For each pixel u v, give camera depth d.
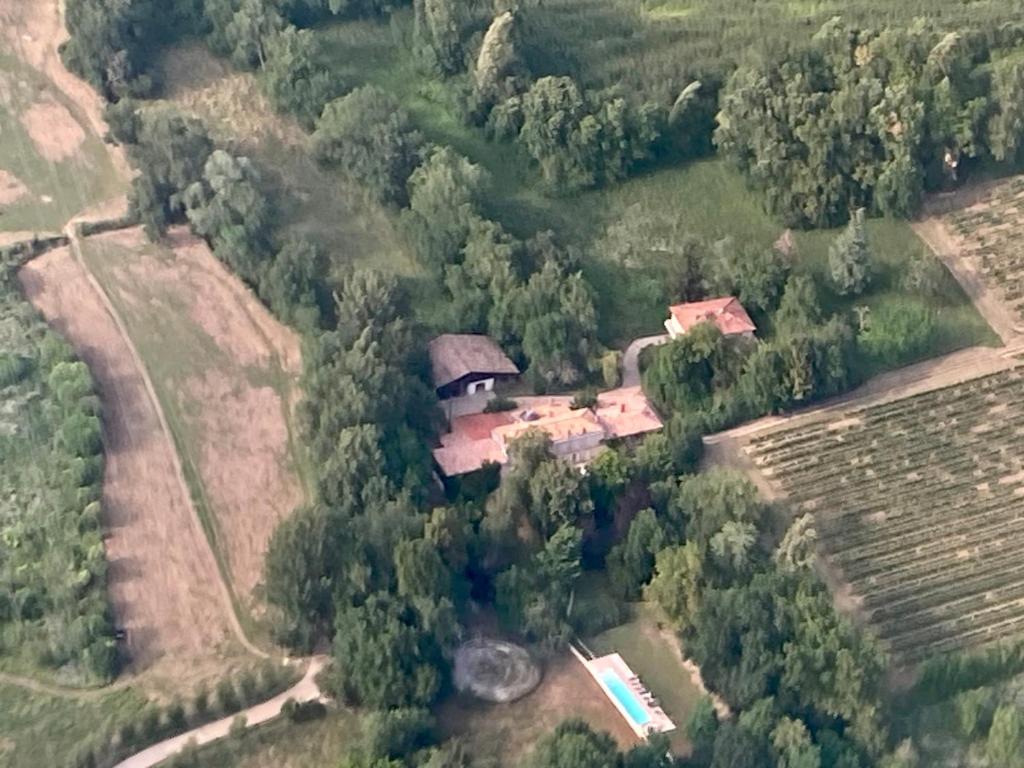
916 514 160.25
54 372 166.75
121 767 140.38
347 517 154.25
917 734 144.50
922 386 171.38
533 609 150.12
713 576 151.12
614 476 158.25
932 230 184.25
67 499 158.00
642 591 154.00
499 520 154.50
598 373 171.62
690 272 177.88
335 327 172.75
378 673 143.00
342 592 148.75
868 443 166.00
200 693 144.25
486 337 173.62
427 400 165.75
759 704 140.88
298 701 144.88
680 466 161.38
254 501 160.38
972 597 153.62
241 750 141.75
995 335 175.75
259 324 175.75
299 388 169.88
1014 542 158.00
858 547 157.62
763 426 168.25
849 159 183.25
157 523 158.38
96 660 146.12
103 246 182.38
